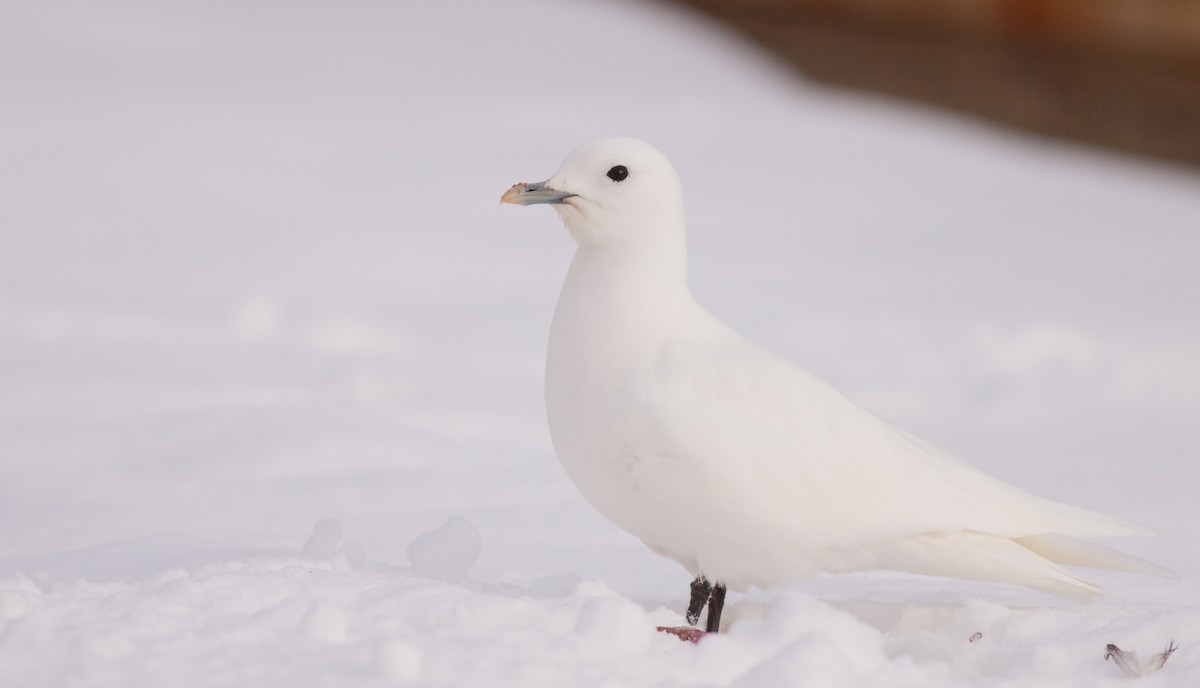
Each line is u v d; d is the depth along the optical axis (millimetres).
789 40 38531
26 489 8531
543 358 13703
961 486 6008
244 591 5199
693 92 33812
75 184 21203
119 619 4820
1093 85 35094
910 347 14992
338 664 4422
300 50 35219
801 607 4906
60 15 34156
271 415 10664
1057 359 14828
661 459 5777
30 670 4383
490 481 9141
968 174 28203
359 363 12828
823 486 5801
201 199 21094
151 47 33531
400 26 38312
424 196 22891
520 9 40438
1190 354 15039
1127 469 10656
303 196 22125
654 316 6051
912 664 4828
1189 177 30578
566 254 19500
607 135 28734
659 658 4672
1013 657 5355
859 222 23375
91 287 15523
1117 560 6098
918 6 37094
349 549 6336
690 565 6148
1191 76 34969
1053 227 23953
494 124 29141
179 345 13250
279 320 14445
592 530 7949
